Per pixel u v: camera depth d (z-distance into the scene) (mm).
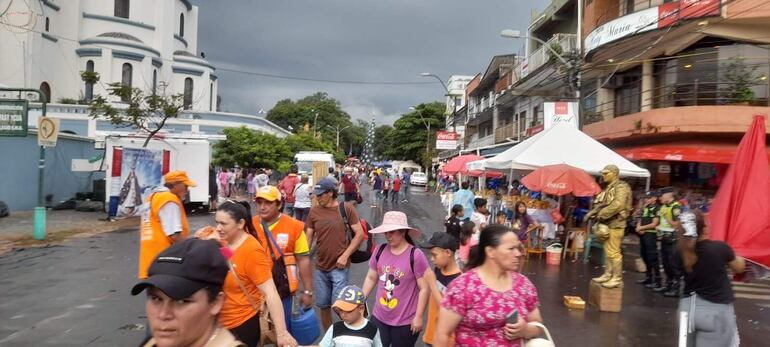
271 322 4277
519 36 20219
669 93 19203
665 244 10133
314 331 5109
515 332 3291
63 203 23062
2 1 41188
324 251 6238
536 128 27906
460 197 15742
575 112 17188
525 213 14055
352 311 4203
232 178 32125
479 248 3521
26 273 10688
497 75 43219
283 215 5363
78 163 24859
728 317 4758
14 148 21578
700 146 17656
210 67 58031
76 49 48844
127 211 19281
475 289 3385
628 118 19688
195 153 22641
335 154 81250
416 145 72188
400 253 5035
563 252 13930
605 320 8273
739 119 16891
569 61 18531
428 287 4953
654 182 20234
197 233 4070
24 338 6750
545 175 12328
